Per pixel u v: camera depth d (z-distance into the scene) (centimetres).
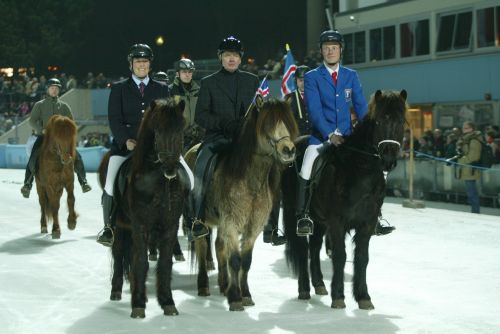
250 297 796
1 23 4491
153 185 724
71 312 773
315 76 838
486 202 1672
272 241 887
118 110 830
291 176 844
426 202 1772
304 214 799
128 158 797
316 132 834
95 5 5053
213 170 796
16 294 859
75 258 1093
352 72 847
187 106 1132
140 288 745
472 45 2316
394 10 2622
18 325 724
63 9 4741
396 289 873
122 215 805
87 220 1507
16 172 2983
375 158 745
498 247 1166
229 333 686
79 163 1325
